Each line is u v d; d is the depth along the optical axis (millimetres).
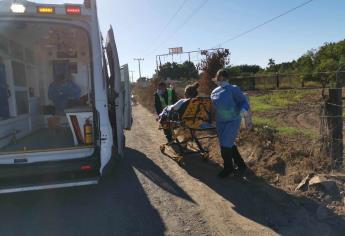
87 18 5371
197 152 7492
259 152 6969
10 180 5133
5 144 6395
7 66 7102
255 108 16078
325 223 4395
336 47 36438
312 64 37719
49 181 5180
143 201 5453
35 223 4824
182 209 5086
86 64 9062
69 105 8328
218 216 4789
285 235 4180
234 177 6293
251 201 5203
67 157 5441
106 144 5473
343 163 5906
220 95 5945
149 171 7070
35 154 5355
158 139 10812
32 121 8242
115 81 6516
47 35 7859
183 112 7082
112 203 5430
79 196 5777
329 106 6023
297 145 7137
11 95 7137
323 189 5137
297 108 15961
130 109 7598
